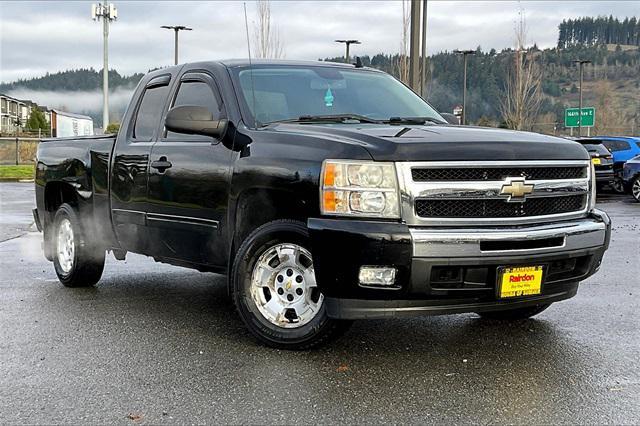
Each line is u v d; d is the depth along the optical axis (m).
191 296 6.63
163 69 6.40
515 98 37.72
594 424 3.59
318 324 4.65
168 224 5.71
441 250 4.26
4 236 11.38
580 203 4.95
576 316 5.82
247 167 4.94
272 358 4.64
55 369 4.44
